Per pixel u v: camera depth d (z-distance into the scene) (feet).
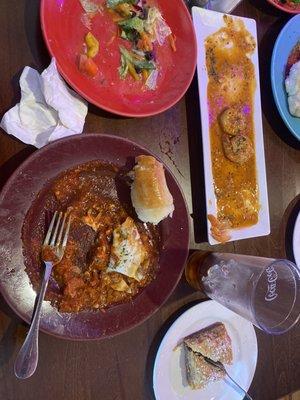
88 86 1.44
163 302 1.47
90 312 1.37
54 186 1.34
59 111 1.34
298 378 1.84
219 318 1.64
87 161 1.39
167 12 1.57
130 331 1.51
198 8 1.63
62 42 1.41
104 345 1.47
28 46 1.39
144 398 1.53
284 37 1.79
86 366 1.44
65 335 1.31
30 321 1.26
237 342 1.67
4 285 1.24
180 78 1.56
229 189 1.67
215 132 1.66
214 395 1.63
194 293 1.62
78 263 1.39
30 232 1.31
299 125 1.83
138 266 1.43
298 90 1.76
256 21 1.82
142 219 1.46
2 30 1.36
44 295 1.29
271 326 1.42
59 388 1.40
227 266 1.49
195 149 1.66
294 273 1.44
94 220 1.41
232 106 1.69
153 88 1.54
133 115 1.45
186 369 1.58
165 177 1.48
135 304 1.43
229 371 1.65
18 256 1.28
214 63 1.66
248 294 1.40
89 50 1.44
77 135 1.34
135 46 1.53
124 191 1.47
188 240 1.52
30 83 1.35
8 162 1.35
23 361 1.19
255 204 1.72
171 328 1.52
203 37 1.63
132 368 1.51
